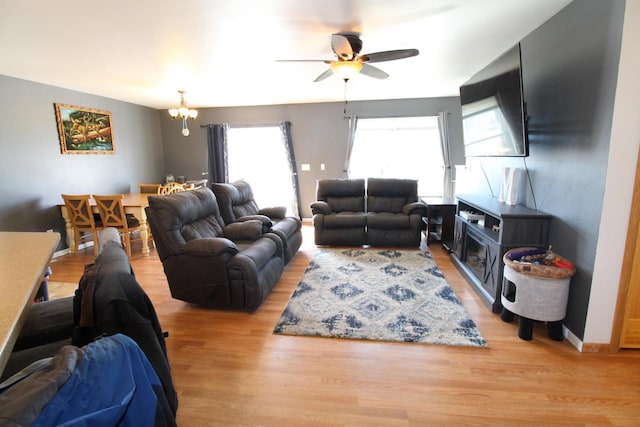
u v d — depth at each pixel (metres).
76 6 2.11
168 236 2.73
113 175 5.45
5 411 0.53
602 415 1.64
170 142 6.79
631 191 1.94
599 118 2.00
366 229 4.59
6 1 2.02
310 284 3.31
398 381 1.90
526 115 2.67
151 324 1.19
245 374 1.97
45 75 3.84
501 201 3.14
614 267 2.03
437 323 2.52
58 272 3.79
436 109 5.92
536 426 1.57
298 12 2.29
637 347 2.13
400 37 2.83
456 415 1.64
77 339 1.05
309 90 5.04
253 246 3.08
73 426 0.61
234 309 2.82
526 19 2.51
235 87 4.66
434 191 6.28
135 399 0.77
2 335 0.70
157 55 3.15
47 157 4.32
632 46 1.81
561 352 2.15
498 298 2.63
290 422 1.61
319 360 2.10
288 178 6.55
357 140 6.30
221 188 3.84
